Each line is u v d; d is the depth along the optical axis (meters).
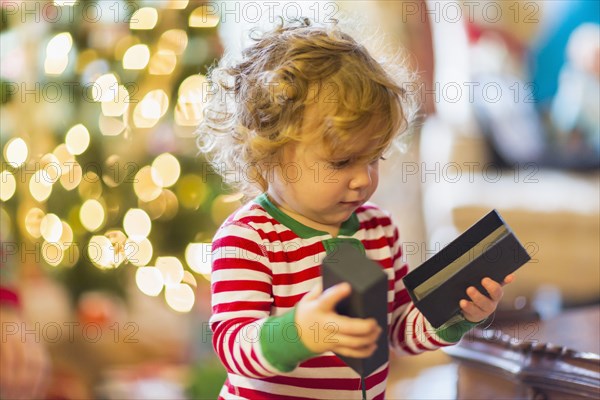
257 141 1.42
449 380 3.20
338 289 1.10
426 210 4.03
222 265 1.40
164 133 2.71
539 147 4.00
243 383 1.45
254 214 1.45
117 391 2.82
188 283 2.75
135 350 3.04
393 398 3.03
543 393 1.56
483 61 4.05
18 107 2.72
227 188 2.71
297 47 1.45
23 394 1.95
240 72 1.54
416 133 3.77
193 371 2.92
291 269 1.43
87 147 2.66
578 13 4.04
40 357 2.01
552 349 1.56
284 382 1.42
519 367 1.58
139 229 2.69
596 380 1.47
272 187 1.46
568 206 3.62
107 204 2.69
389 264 1.54
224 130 1.61
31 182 2.68
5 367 1.92
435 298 1.31
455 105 4.07
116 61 2.65
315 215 1.44
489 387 1.70
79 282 2.82
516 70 4.08
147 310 3.12
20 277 2.82
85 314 2.98
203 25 2.69
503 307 1.87
